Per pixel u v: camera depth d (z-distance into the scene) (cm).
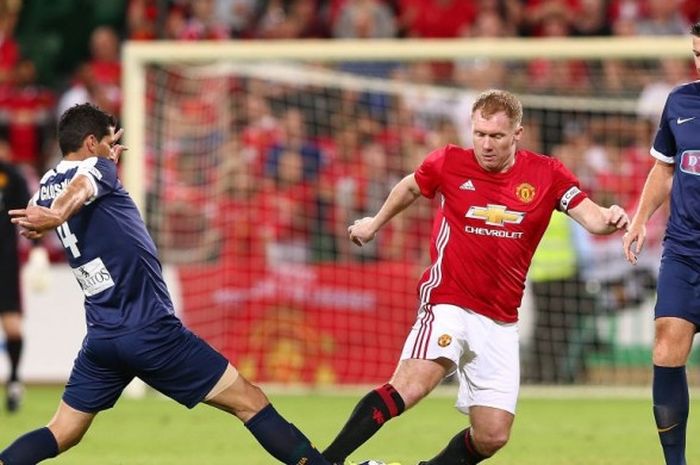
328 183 5388
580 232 5081
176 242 5194
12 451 2156
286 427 2197
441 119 5516
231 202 5278
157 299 2158
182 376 2164
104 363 2170
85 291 2175
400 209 2381
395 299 5144
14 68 6050
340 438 2241
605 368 5109
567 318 5097
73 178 2116
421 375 2267
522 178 2292
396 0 6228
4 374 5169
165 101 5269
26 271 4538
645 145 5406
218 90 5347
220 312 5094
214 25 6034
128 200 2186
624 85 5678
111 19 6512
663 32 5966
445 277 2311
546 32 5944
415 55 4925
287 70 5459
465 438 2388
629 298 5094
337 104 5478
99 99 5750
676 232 2434
